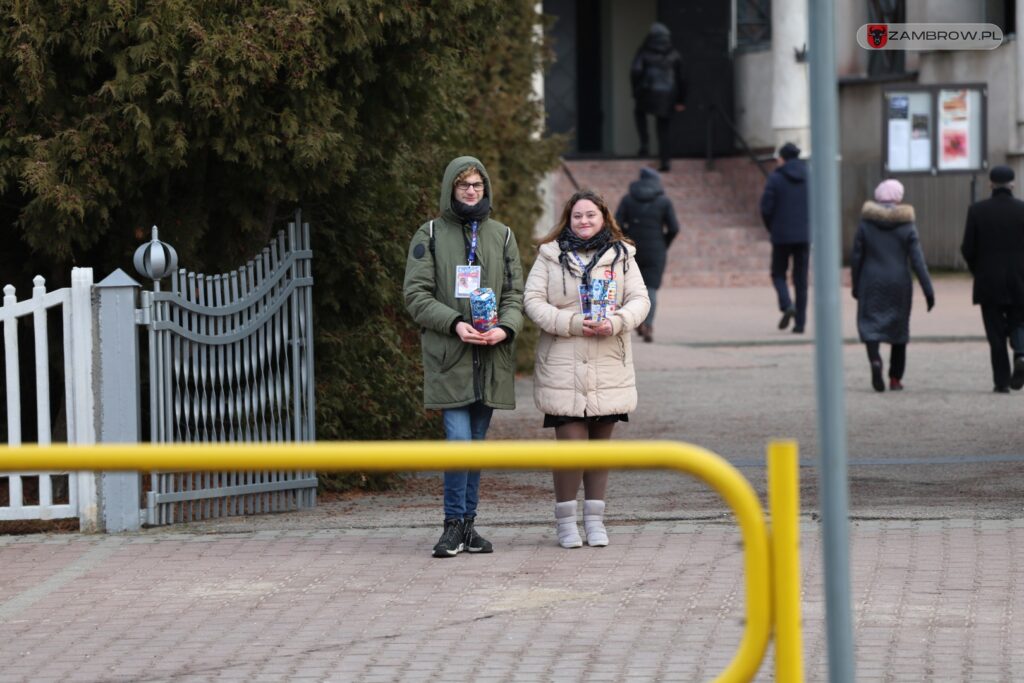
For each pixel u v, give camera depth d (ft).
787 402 98.12
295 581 53.26
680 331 142.00
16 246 71.56
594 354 56.95
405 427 73.67
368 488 71.67
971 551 55.06
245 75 60.03
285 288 66.28
